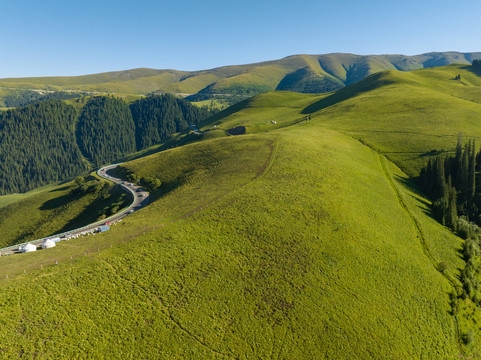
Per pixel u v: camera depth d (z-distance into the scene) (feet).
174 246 181.27
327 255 188.65
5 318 120.88
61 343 116.88
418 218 273.33
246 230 202.59
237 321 142.51
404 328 156.46
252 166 327.47
